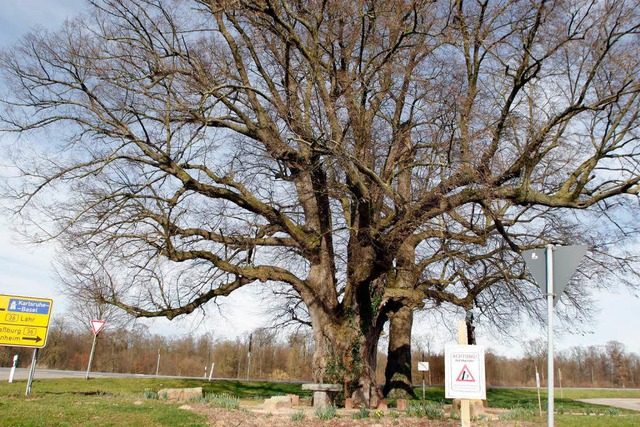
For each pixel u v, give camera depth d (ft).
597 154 47.16
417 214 47.88
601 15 43.01
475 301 70.08
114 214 49.39
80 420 34.19
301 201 58.39
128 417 35.83
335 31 48.88
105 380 80.84
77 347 164.96
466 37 47.57
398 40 47.16
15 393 50.26
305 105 50.19
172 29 53.72
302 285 55.31
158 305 54.60
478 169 45.32
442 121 48.52
